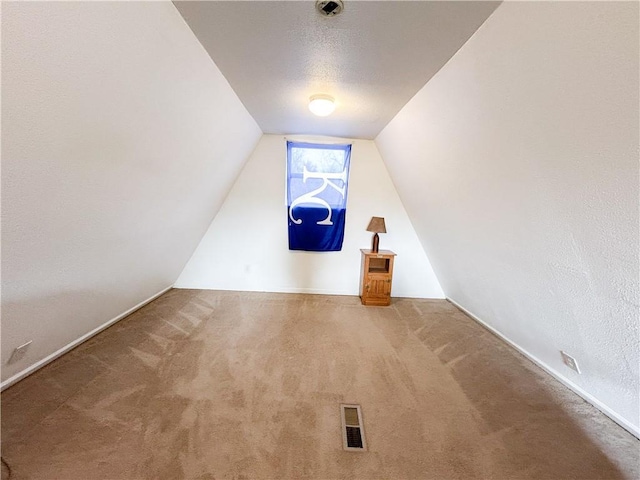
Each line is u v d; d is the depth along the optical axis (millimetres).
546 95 1188
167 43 1394
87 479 1285
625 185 1079
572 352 1971
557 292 1766
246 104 2561
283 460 1428
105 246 1951
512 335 2703
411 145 2695
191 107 1903
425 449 1527
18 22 855
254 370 2191
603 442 1623
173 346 2500
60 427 1560
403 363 2385
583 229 1346
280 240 3990
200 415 1698
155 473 1327
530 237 1709
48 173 1223
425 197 2951
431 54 1602
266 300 3736
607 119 1025
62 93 1075
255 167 3859
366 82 2023
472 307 3344
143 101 1479
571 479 1389
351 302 3789
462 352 2602
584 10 925
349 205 3938
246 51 1671
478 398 1970
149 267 2900
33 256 1456
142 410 1719
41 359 2102
